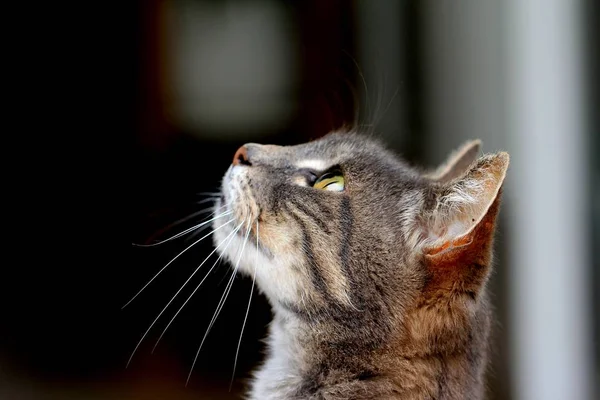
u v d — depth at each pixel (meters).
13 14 1.41
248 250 0.74
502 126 0.97
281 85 1.54
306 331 0.73
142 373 1.12
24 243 1.33
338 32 1.27
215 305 1.21
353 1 1.16
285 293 0.73
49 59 1.44
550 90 0.95
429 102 1.03
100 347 1.18
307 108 1.40
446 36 1.01
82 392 1.06
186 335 1.21
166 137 1.54
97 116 1.48
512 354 0.94
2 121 1.39
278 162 0.75
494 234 0.71
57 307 1.26
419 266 0.72
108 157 1.46
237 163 0.75
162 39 1.54
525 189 0.95
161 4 1.53
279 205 0.73
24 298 1.27
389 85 1.04
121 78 1.50
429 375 0.72
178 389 1.07
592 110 0.95
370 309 0.72
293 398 0.73
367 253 0.72
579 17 0.95
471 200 0.70
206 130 1.56
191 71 1.56
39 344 1.18
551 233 0.95
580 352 0.95
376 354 0.72
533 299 0.94
